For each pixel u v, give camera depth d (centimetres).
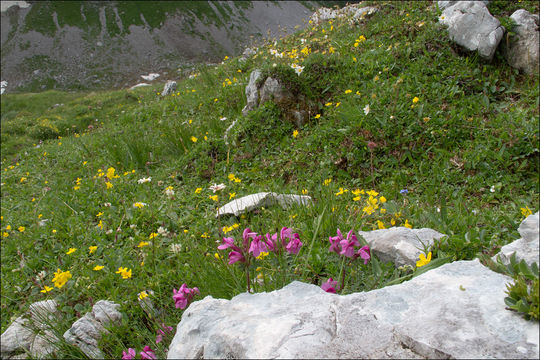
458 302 157
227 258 293
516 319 142
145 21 5797
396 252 274
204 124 759
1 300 414
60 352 276
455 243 269
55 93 2714
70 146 1102
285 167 545
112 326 280
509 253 191
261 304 180
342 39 813
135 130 936
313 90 640
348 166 502
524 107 531
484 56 600
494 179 437
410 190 454
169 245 407
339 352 143
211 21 5825
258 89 663
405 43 670
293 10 5981
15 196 812
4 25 5816
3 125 1898
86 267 393
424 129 506
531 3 674
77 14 6047
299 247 241
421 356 137
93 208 562
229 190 525
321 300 175
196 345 166
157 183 600
